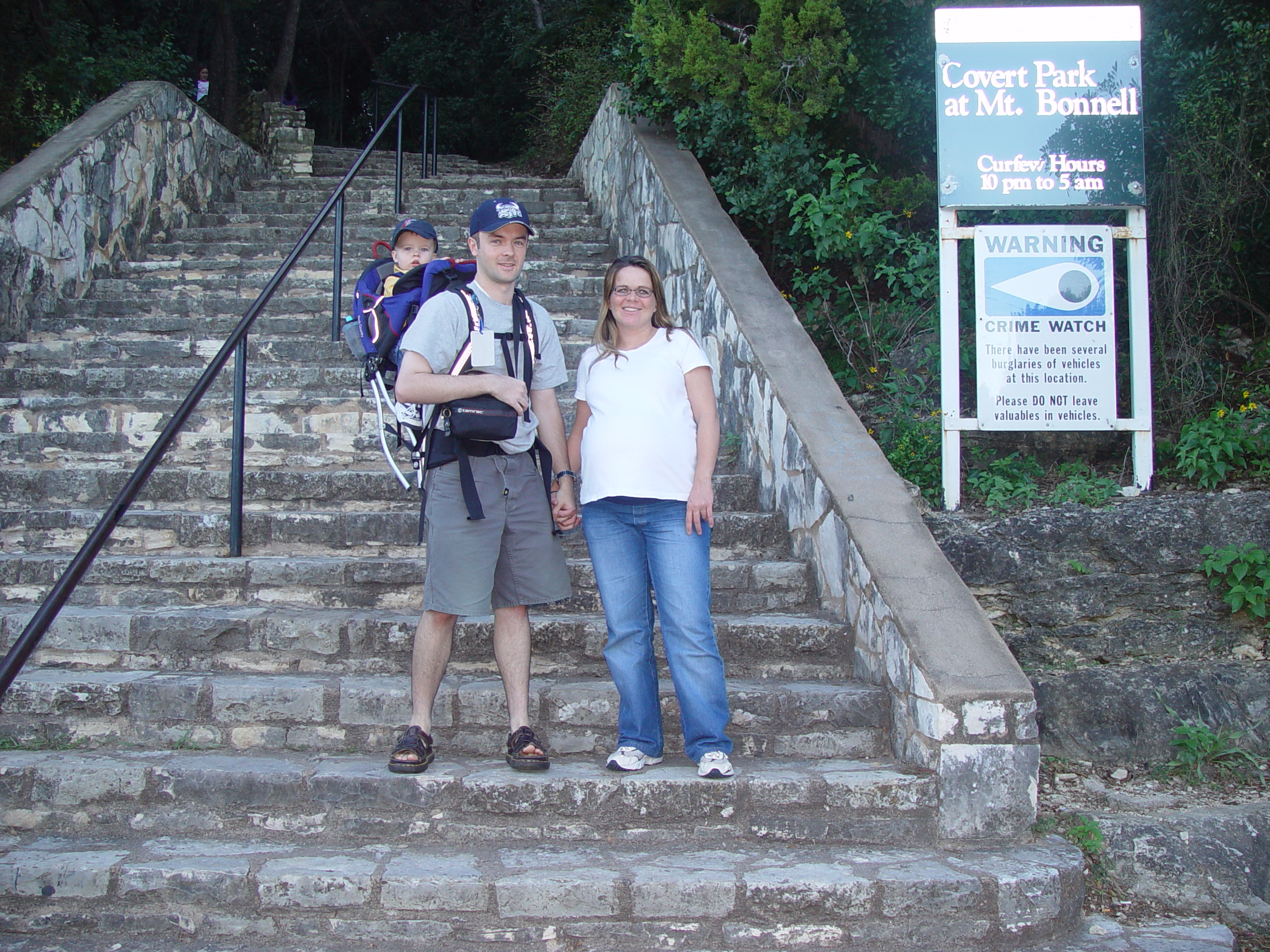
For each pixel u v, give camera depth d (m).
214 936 2.68
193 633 3.51
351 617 3.59
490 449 2.98
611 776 3.01
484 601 2.94
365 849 2.89
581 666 3.58
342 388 5.46
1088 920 2.90
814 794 2.97
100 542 2.78
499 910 2.66
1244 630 4.02
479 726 3.28
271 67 21.08
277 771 3.00
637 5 6.44
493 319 3.06
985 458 4.81
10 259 6.06
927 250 5.36
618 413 3.03
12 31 9.85
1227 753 3.69
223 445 4.98
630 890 2.68
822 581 3.89
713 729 3.00
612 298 3.08
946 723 2.95
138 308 6.60
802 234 6.05
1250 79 4.83
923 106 5.83
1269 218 5.20
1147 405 4.52
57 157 6.68
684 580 2.99
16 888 2.69
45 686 3.26
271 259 7.40
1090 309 4.54
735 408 4.99
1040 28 4.63
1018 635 4.05
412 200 9.04
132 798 2.99
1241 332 5.38
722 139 6.30
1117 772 3.70
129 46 12.34
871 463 3.90
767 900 2.69
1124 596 4.04
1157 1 5.35
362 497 4.44
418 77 19.38
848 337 5.78
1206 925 2.92
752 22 6.55
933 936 2.71
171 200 8.29
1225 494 4.18
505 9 19.20
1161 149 5.17
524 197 9.12
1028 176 4.60
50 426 5.13
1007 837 2.97
